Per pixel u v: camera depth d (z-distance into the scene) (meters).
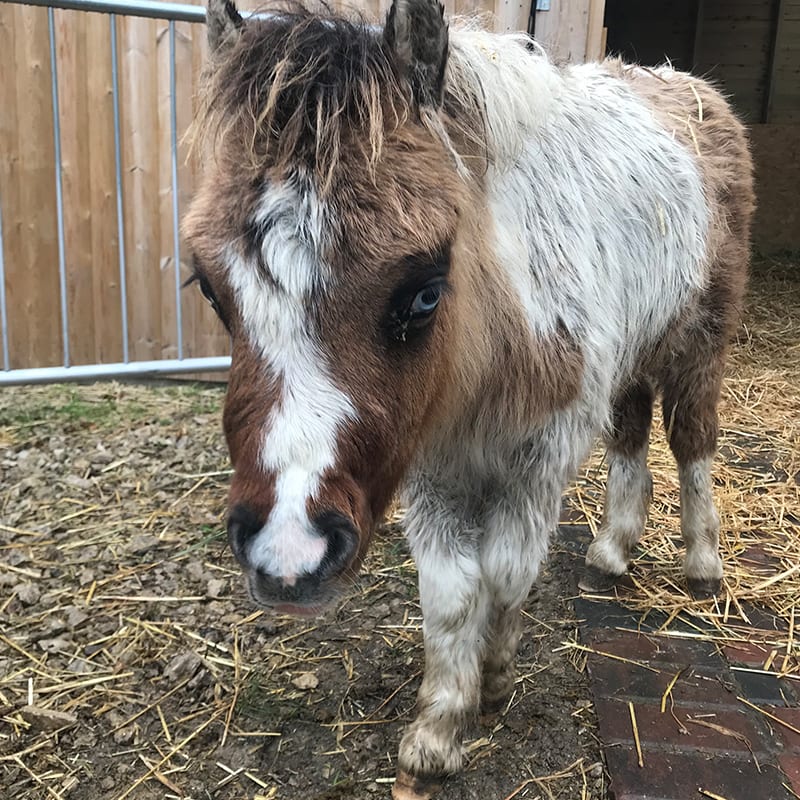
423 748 1.97
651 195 2.22
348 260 1.29
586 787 2.00
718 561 2.86
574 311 1.88
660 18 10.21
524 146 1.80
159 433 4.05
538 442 1.91
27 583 2.82
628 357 2.28
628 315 2.19
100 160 4.50
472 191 1.62
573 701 2.30
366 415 1.33
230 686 2.36
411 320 1.37
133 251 4.65
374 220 1.30
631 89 2.51
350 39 1.38
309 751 2.13
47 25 4.26
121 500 3.42
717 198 2.61
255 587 1.34
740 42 9.99
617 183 2.10
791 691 2.36
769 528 3.31
